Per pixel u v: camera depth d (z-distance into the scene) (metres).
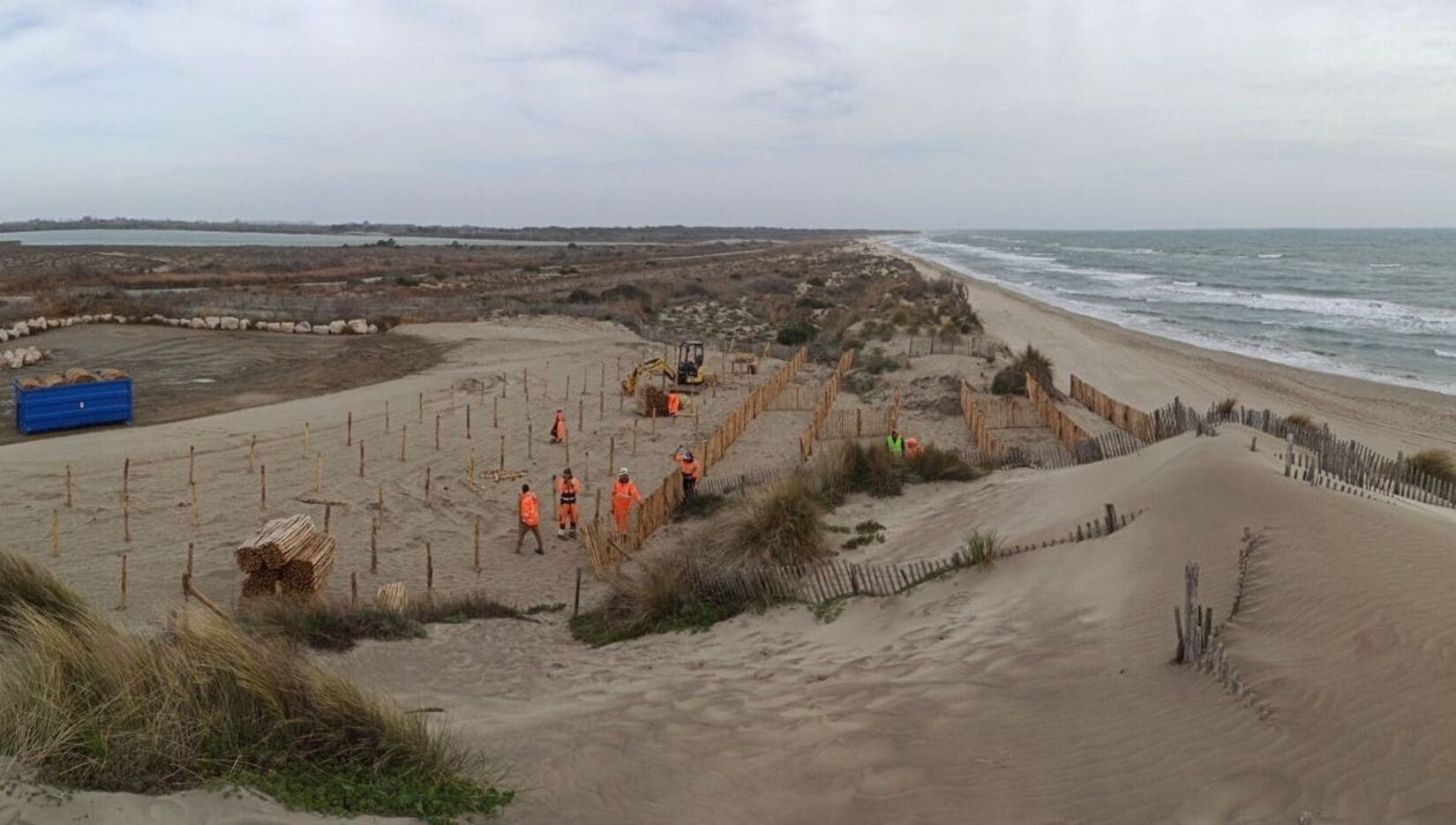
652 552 15.75
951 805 5.96
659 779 6.60
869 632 10.45
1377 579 7.96
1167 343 45.94
